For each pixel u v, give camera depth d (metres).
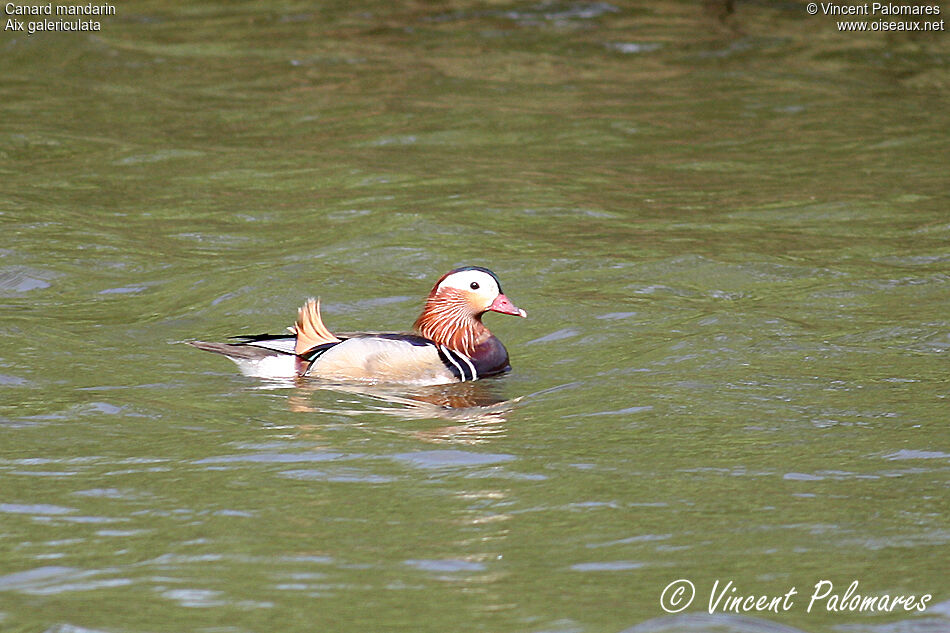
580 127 27.05
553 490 9.99
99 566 8.51
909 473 10.30
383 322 15.55
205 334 14.84
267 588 8.16
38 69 31.48
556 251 18.53
